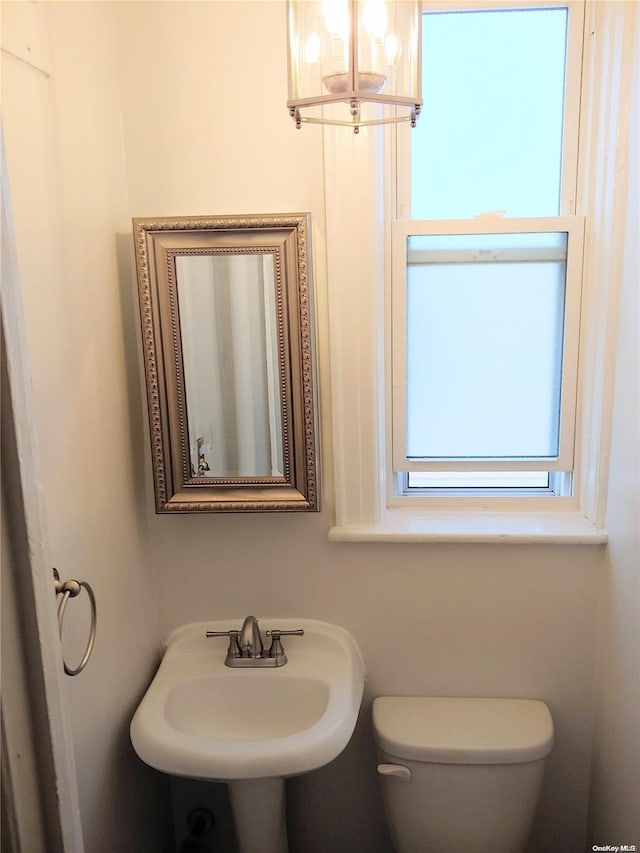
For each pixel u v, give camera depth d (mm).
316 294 1421
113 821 1301
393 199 1525
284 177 1391
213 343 1380
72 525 1130
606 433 1431
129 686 1388
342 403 1449
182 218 1322
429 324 1545
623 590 1338
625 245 1346
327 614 1545
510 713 1486
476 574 1498
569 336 1516
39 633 795
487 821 1412
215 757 1169
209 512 1427
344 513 1497
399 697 1560
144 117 1387
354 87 965
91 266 1225
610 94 1363
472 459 1593
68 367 1125
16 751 789
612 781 1397
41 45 1041
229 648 1488
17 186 970
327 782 1618
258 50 1352
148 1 1346
